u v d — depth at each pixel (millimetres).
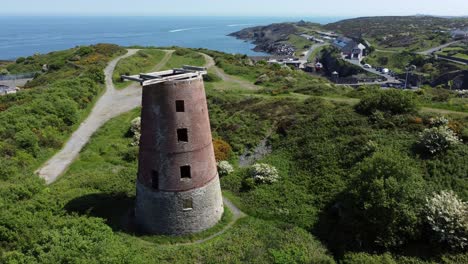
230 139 49406
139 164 29797
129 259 23094
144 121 28125
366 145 38188
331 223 31188
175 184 28250
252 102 59750
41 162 48156
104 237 24953
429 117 42375
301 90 66688
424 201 28797
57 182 40562
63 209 32531
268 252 27281
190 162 28203
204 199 29594
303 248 27906
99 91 79000
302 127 47594
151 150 28109
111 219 31750
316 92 64125
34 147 49125
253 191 36875
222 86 78625
